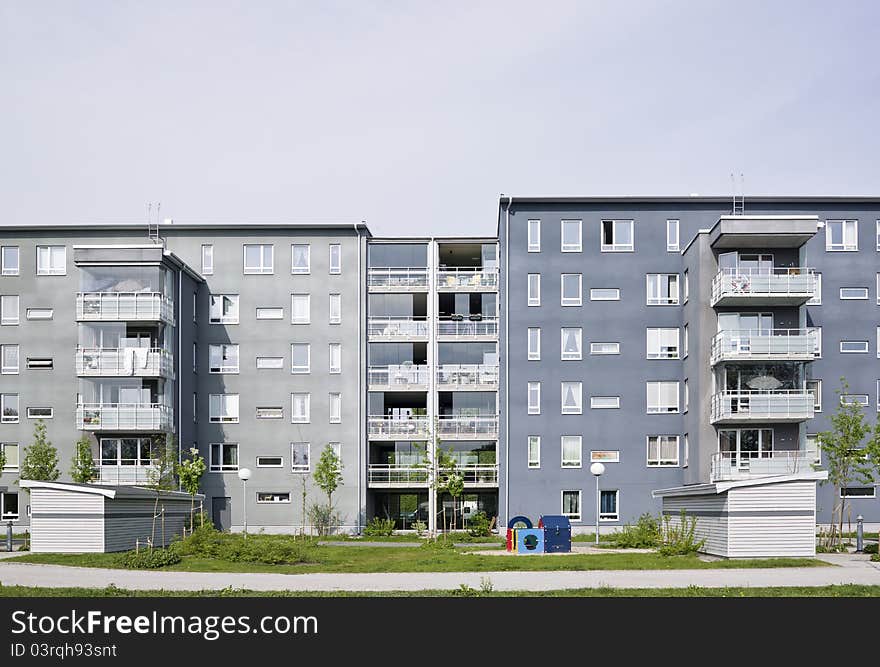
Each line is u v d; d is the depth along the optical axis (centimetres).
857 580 2572
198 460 4628
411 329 5456
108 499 3388
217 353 5378
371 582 2561
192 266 5403
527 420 5134
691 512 3616
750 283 4569
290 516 5269
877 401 4988
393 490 5519
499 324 5225
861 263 5062
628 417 5112
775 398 4538
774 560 3047
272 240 5419
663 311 5156
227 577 2700
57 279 5128
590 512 5075
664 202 5191
